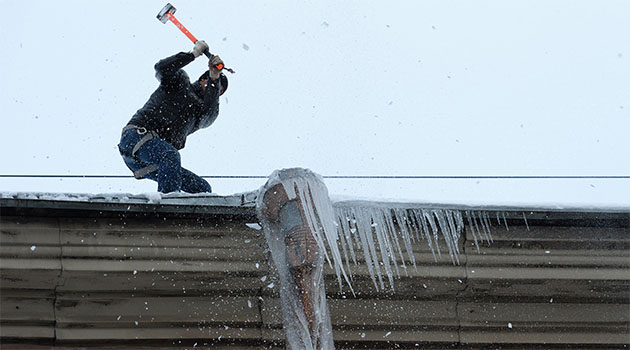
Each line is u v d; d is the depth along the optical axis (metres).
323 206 9.03
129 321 8.81
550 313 9.36
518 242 9.34
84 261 8.77
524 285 9.34
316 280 8.85
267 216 9.04
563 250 9.38
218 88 10.47
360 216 9.18
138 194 8.82
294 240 8.88
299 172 9.09
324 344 8.80
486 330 9.28
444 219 9.28
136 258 8.86
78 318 8.75
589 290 9.41
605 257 9.42
